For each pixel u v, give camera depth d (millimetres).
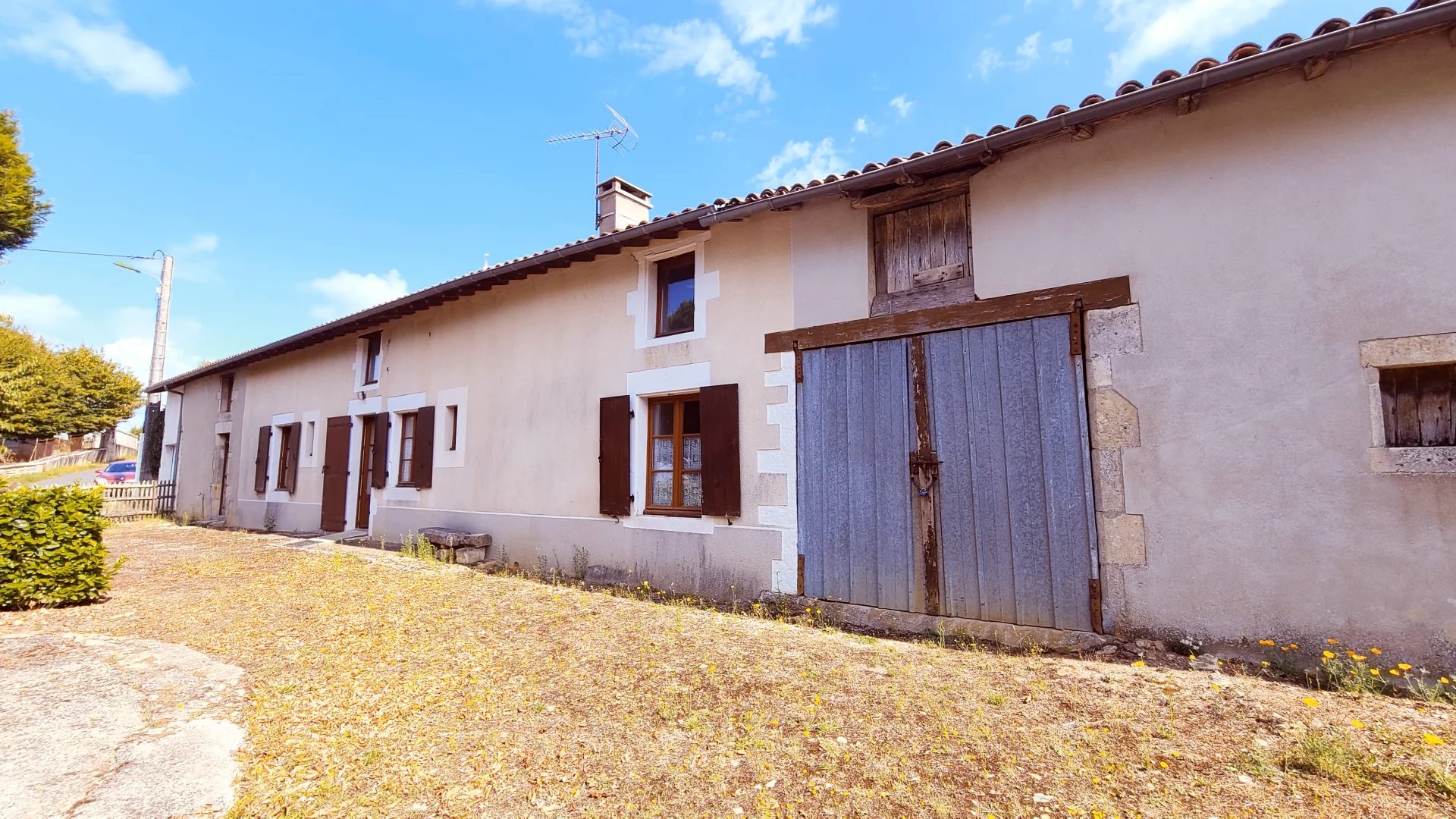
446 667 3926
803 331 5703
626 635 4582
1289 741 2699
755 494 5824
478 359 8805
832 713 3141
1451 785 2270
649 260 7035
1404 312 3434
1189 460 3947
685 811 2346
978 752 2709
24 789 2416
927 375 5008
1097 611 4156
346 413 10969
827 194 5219
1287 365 3709
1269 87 3869
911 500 4984
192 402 15984
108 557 8039
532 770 2666
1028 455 4512
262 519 12352
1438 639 3256
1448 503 3291
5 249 16500
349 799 2436
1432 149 3436
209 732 2986
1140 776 2469
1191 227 4047
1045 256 4555
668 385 6605
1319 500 3576
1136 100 3893
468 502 8602
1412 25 3205
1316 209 3695
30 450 27125
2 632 4523
